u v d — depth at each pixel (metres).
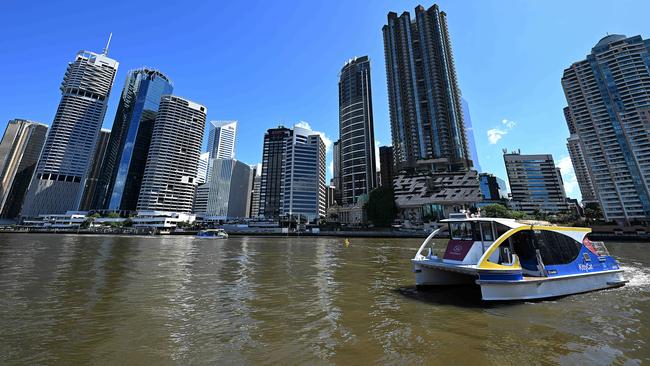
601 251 15.35
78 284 15.40
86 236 108.81
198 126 198.75
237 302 11.95
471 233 13.88
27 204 166.00
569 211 158.88
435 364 6.36
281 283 16.23
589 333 8.31
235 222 161.75
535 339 7.85
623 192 99.75
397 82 163.25
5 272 19.17
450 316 9.94
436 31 159.50
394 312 10.45
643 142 97.94
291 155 186.62
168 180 179.62
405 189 138.12
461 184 130.62
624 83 102.75
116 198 177.00
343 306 11.31
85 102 191.00
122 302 11.82
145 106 197.00
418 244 60.47
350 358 6.67
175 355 6.84
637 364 6.39
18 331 8.37
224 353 6.96
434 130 147.62
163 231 134.50
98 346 7.36
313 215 180.50
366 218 166.38
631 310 10.59
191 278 17.83
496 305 11.30
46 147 176.88
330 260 28.70
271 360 6.57
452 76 157.12
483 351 7.05
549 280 12.48
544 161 176.25
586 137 109.06
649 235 74.88
